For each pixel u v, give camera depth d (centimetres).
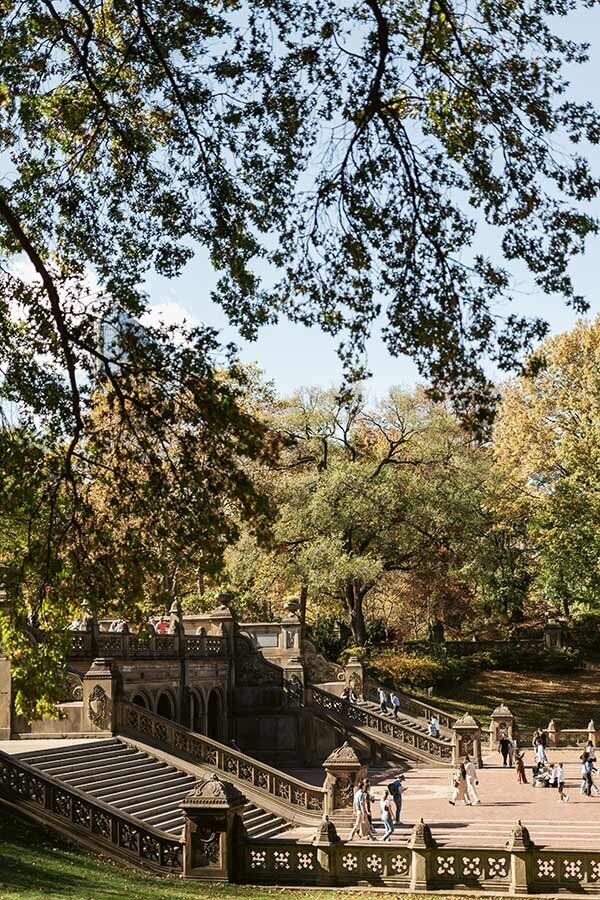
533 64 1592
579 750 5403
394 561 6334
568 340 6644
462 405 1614
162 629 4662
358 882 2253
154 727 3381
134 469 1772
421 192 1620
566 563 6306
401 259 1630
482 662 6888
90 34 1700
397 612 7731
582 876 2123
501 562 6731
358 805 2983
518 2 1552
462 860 2202
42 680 1836
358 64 1617
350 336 1672
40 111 1833
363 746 4950
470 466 6200
